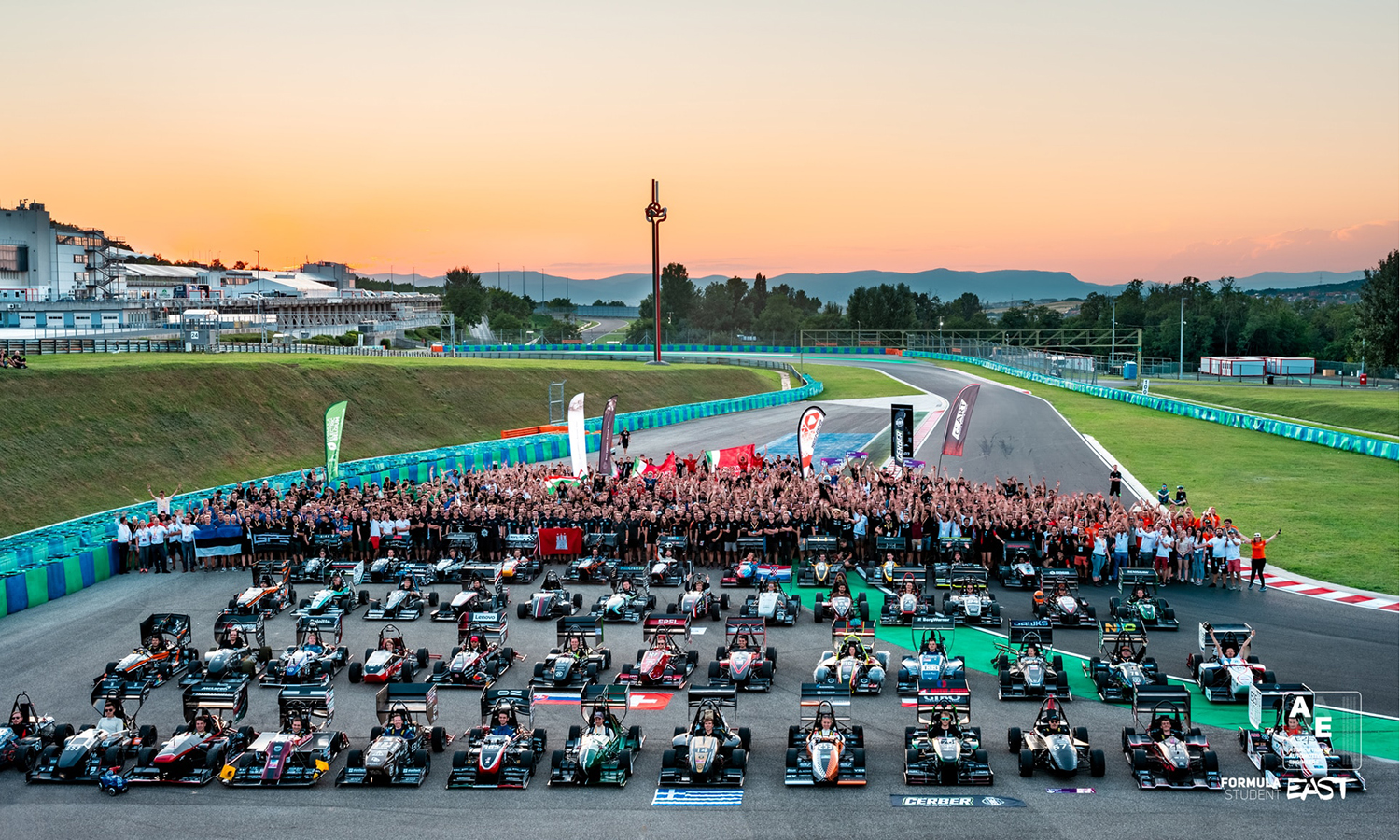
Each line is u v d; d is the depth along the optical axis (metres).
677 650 28.02
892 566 34.94
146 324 135.25
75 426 59.28
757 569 36.75
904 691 26.34
